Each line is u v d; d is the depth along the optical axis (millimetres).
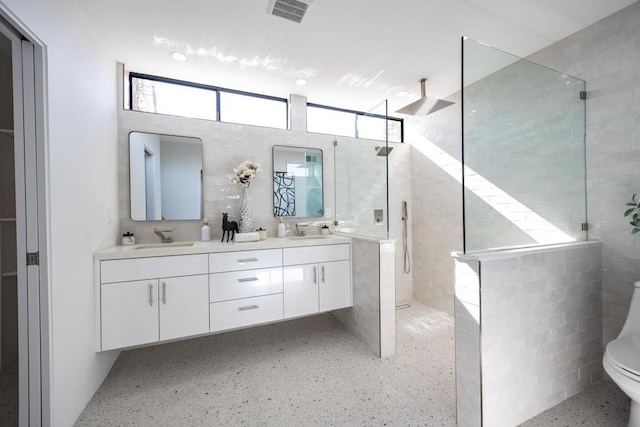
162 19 1808
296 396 1757
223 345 2451
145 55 2234
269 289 2271
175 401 1713
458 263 1485
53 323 1316
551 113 1803
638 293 1548
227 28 1920
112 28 1885
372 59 2336
